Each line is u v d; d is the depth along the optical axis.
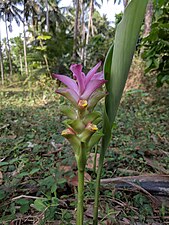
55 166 0.58
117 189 0.50
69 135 0.25
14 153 0.66
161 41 0.91
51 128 0.98
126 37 0.26
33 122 1.11
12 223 0.39
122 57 0.27
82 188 0.27
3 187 0.46
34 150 0.66
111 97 0.28
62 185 0.48
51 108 1.58
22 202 0.42
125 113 1.30
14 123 1.06
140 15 0.26
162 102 1.62
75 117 0.25
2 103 1.87
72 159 0.56
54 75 0.26
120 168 0.62
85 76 0.26
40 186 0.46
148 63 1.06
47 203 0.41
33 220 0.40
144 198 0.47
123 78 0.27
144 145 0.77
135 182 0.51
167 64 1.05
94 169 0.48
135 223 0.41
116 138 0.84
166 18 0.98
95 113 0.25
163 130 1.01
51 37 3.39
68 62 3.26
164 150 0.78
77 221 0.28
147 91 1.79
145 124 1.07
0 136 0.89
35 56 3.29
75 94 0.25
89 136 0.25
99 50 3.41
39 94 2.41
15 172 0.54
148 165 0.65
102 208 0.43
